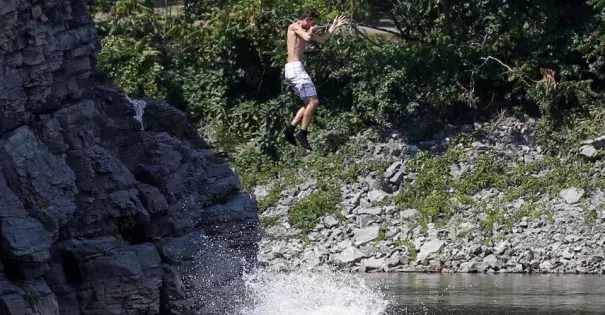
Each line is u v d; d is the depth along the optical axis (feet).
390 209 217.56
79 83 108.78
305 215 218.38
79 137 107.76
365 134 238.89
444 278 186.50
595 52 232.94
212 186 132.36
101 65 247.50
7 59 97.86
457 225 208.44
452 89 239.09
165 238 116.16
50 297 99.55
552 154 226.99
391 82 240.32
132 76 247.50
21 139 100.27
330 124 246.47
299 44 115.85
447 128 236.63
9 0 94.27
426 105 240.53
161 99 247.09
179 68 261.44
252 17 256.11
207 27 263.49
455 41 247.70
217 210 130.82
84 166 107.34
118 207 109.29
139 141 118.83
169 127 133.49
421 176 224.53
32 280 99.40
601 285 171.83
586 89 230.89
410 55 245.45
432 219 213.46
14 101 98.99
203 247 122.31
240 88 260.83
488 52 241.76
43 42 100.12
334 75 248.52
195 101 255.50
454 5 249.34
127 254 108.58
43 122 104.01
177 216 118.42
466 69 243.60
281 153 245.24
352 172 229.66
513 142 231.09
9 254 96.89
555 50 239.30
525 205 211.41
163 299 113.50
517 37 242.58
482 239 203.31
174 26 265.95
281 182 233.35
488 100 243.81
